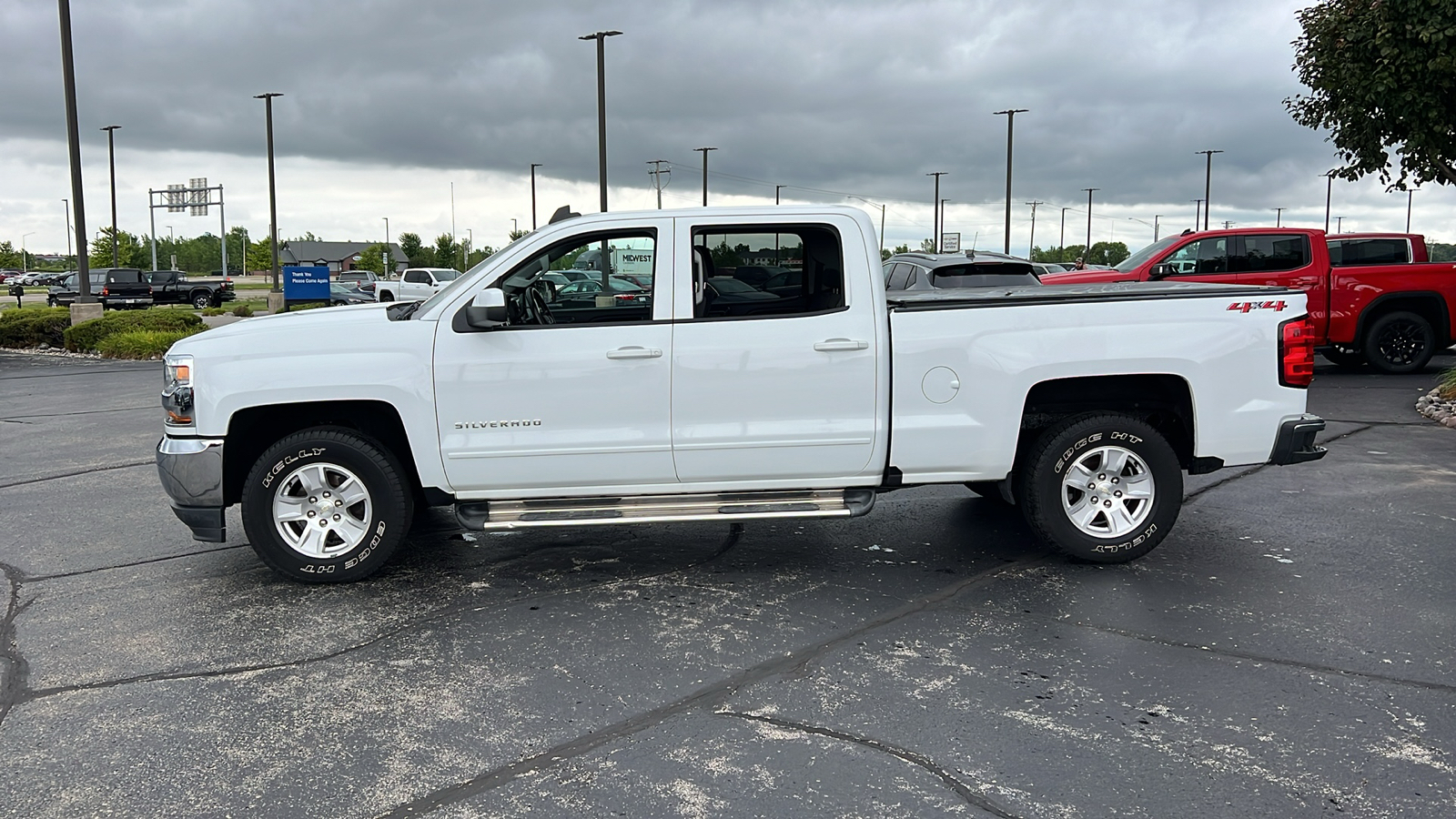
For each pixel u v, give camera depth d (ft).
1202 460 18.56
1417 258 46.42
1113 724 12.34
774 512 17.69
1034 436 19.43
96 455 31.58
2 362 68.49
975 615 16.28
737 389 17.65
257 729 12.53
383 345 17.49
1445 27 33.19
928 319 17.80
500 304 16.96
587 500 18.25
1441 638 14.94
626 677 13.99
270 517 17.76
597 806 10.63
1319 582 17.61
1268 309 18.33
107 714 12.98
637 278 17.87
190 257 528.22
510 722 12.66
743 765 11.46
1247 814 10.32
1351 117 37.55
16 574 19.15
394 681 13.97
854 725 12.42
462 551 20.43
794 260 18.04
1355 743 11.77
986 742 11.94
